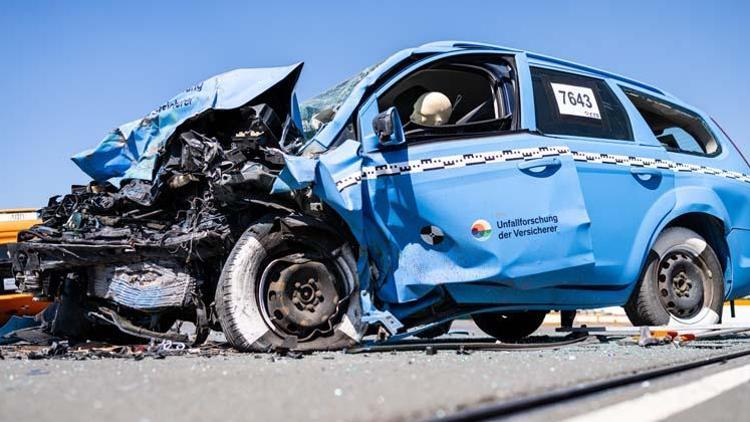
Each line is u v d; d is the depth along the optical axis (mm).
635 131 5891
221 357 4031
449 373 3004
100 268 4828
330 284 4539
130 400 2350
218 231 4699
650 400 2539
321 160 4406
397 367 3281
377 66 5098
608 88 5969
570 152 5254
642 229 5570
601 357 3877
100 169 5402
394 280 4598
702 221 6164
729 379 3107
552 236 4996
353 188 4426
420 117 5145
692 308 5926
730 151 6637
